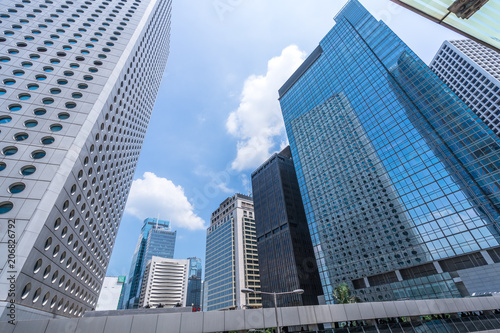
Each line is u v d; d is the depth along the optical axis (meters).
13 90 34.41
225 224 163.75
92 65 44.09
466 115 60.03
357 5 114.12
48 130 32.41
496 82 111.19
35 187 27.16
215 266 159.12
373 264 65.00
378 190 71.00
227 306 133.00
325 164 92.81
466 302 32.16
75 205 32.84
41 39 43.94
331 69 110.56
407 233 60.59
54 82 38.09
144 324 18.94
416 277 56.19
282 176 128.75
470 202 53.16
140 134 69.81
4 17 44.62
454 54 136.88
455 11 8.38
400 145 70.06
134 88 57.22
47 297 28.16
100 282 53.88
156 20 74.69
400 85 78.12
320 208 87.75
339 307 26.50
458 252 51.28
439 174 59.69
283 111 134.88
